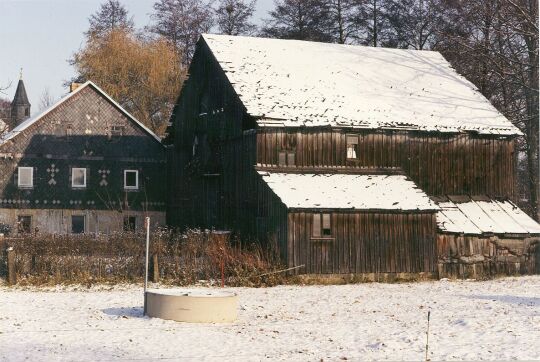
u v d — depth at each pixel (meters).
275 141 43.66
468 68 66.62
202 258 38.94
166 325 26.11
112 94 75.38
